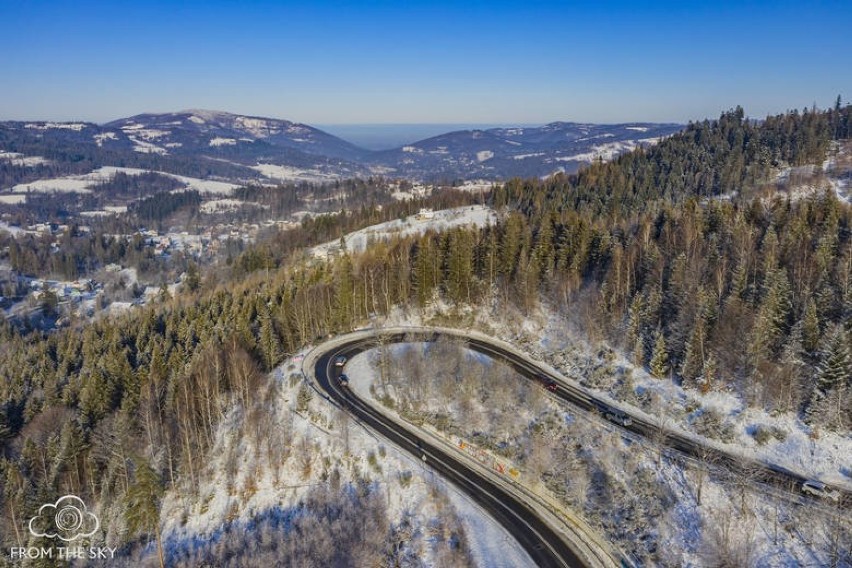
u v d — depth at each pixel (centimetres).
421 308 13088
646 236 11994
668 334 9612
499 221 16450
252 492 7844
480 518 6919
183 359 10700
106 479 8181
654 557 6200
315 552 6619
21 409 10238
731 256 10700
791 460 7206
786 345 8188
